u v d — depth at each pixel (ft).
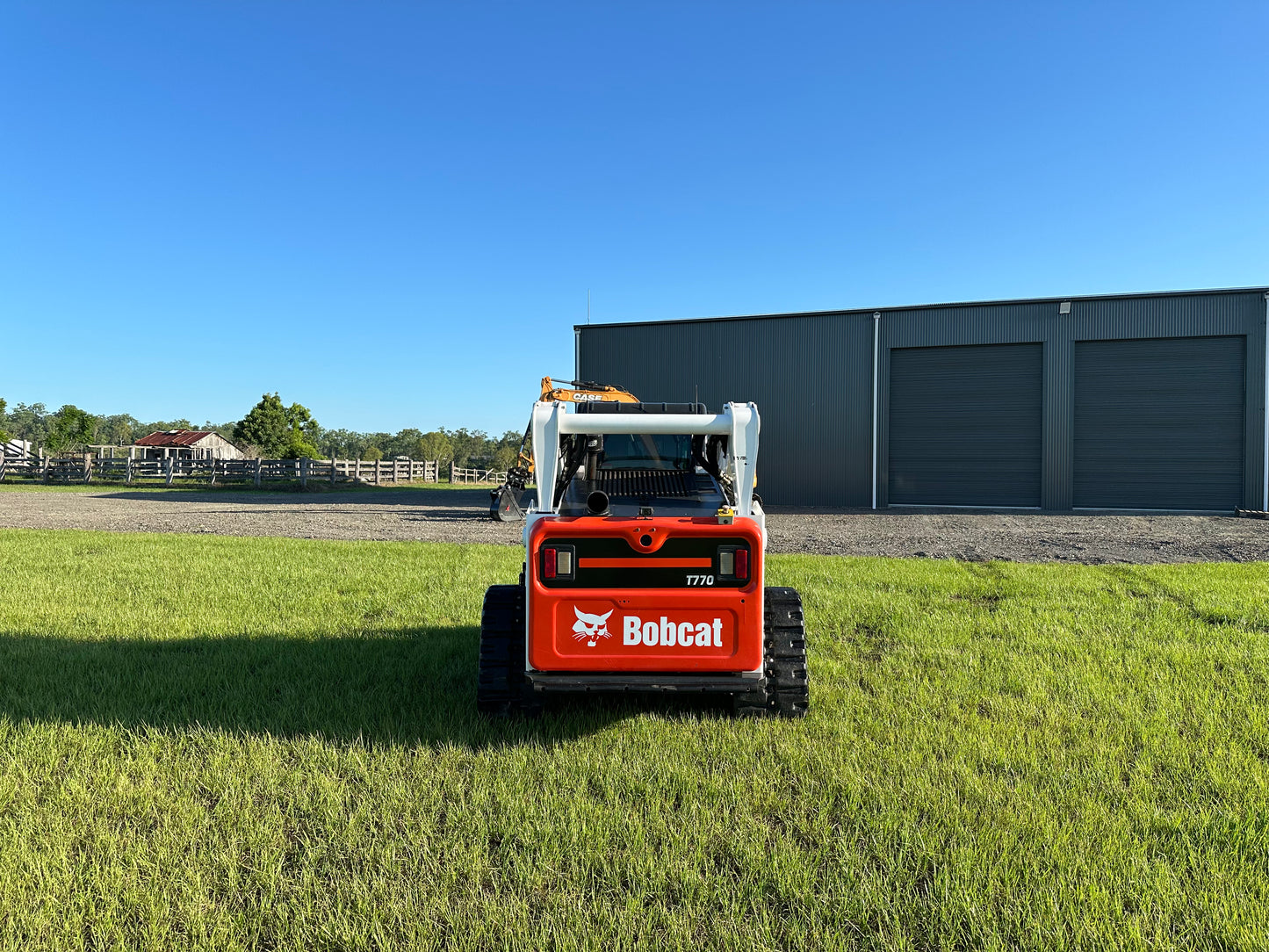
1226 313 67.82
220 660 18.44
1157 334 69.26
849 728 14.20
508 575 31.55
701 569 13.02
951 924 8.33
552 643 13.03
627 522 13.01
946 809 10.88
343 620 23.17
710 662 13.01
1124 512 69.51
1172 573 32.01
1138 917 8.43
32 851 9.70
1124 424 70.85
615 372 82.23
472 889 9.02
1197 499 69.21
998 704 15.38
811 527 55.42
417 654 19.20
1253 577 31.09
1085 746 13.20
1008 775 12.17
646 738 13.73
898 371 76.18
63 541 42.09
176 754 12.85
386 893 8.91
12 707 14.93
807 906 8.66
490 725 14.29
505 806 10.99
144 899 8.75
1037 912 8.54
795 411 77.56
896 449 76.28
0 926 8.34
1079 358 71.67
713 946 8.09
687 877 9.10
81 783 11.55
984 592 28.02
